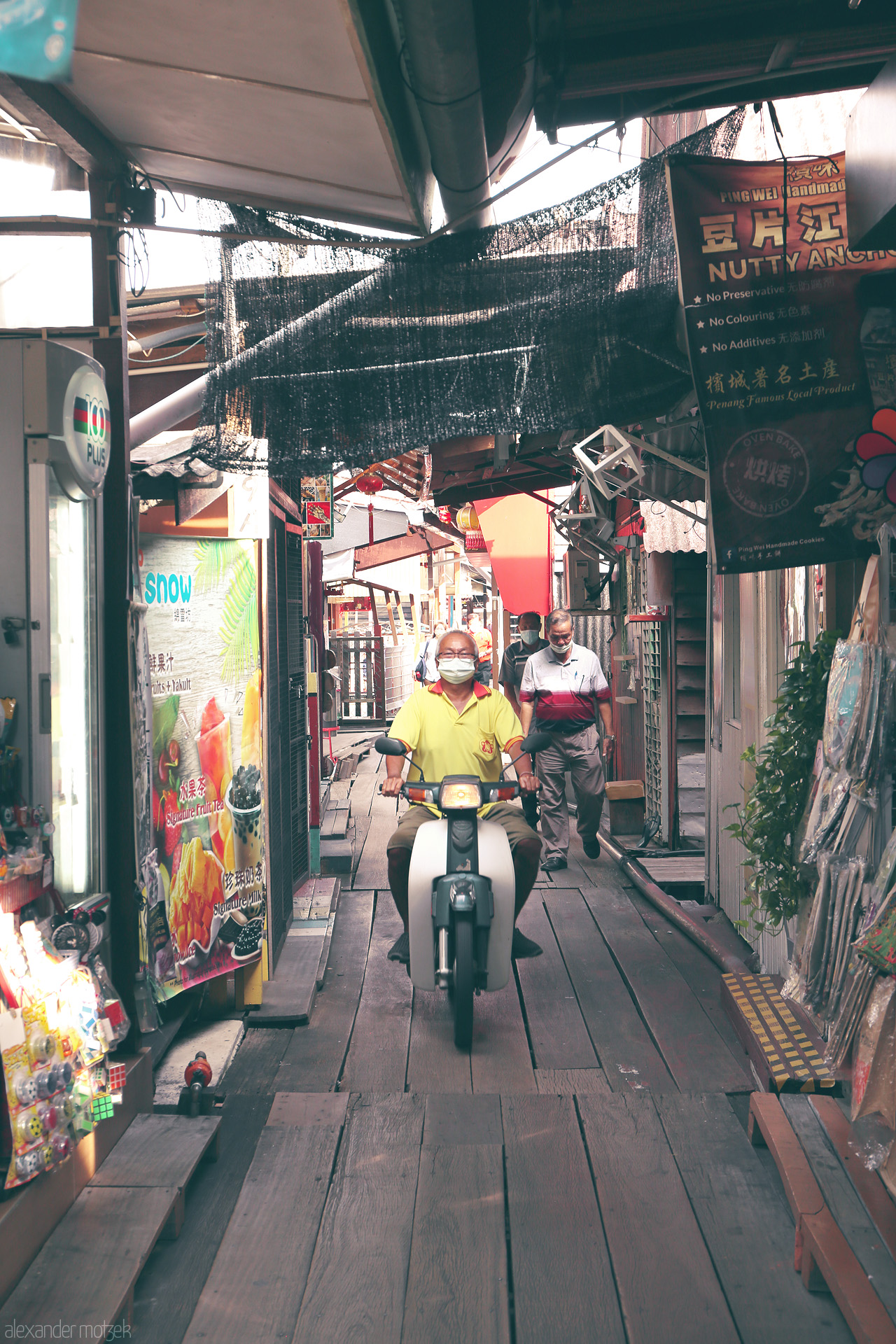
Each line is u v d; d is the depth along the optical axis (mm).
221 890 4746
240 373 4156
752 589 5734
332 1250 3068
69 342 3746
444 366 4223
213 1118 3609
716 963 5766
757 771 4445
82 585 3535
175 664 4488
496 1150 3664
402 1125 3863
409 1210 3283
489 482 10578
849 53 3262
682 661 10414
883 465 3807
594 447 7223
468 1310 2791
